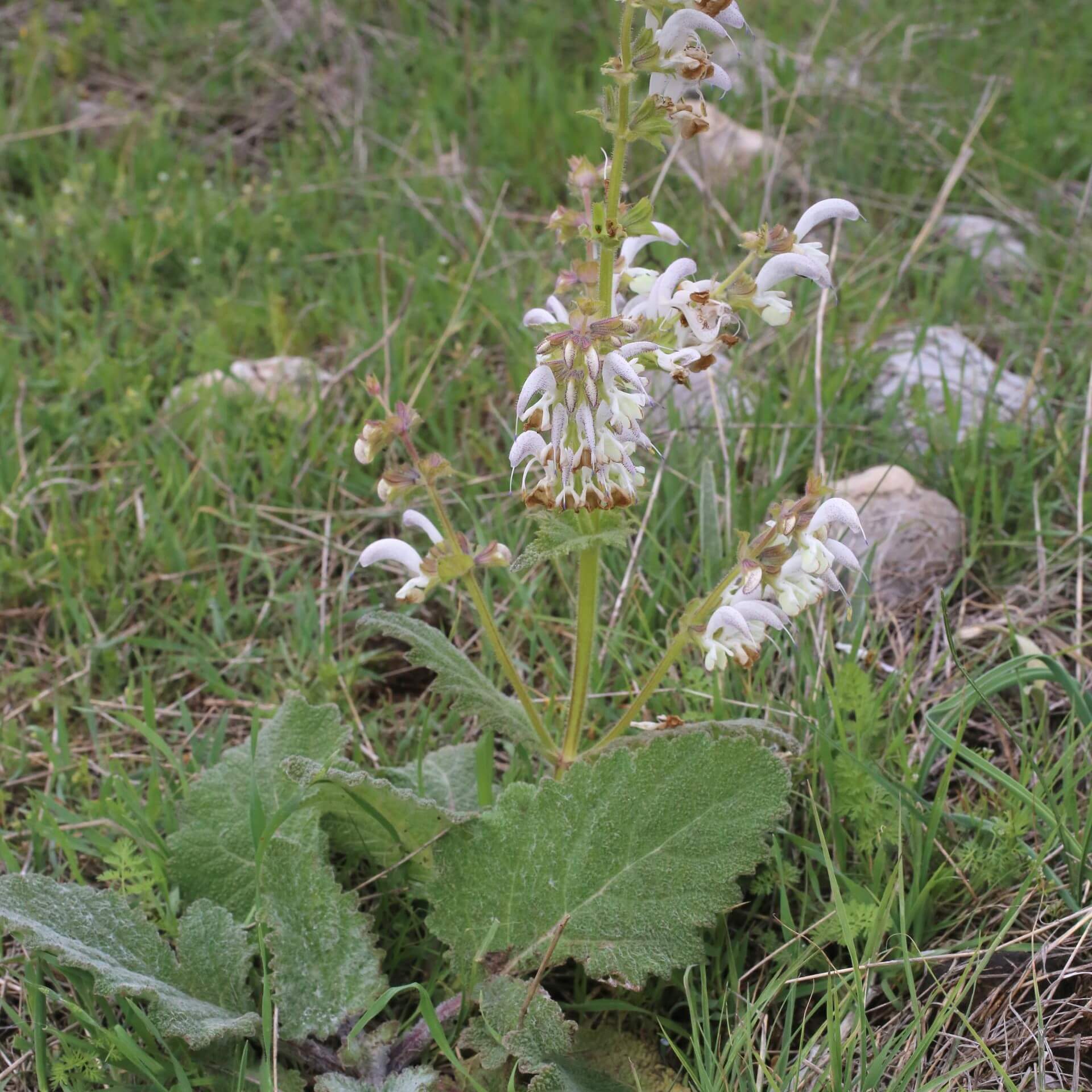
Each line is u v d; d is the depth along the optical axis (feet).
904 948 2.08
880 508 2.88
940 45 4.87
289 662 2.72
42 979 2.18
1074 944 2.15
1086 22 5.04
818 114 4.32
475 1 5.03
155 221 3.79
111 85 4.66
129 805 2.38
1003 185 4.11
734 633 2.12
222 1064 2.07
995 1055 2.06
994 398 3.17
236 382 3.25
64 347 3.40
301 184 4.01
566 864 2.14
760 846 2.11
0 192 4.00
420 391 3.20
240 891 2.26
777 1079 1.98
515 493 2.85
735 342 2.10
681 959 2.09
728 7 1.99
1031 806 2.24
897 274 3.53
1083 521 2.91
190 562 2.94
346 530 3.03
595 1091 2.05
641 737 2.21
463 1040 2.04
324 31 4.76
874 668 2.66
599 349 1.94
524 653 2.77
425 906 2.31
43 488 3.04
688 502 2.97
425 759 2.43
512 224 3.80
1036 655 2.36
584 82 4.53
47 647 2.81
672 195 3.84
